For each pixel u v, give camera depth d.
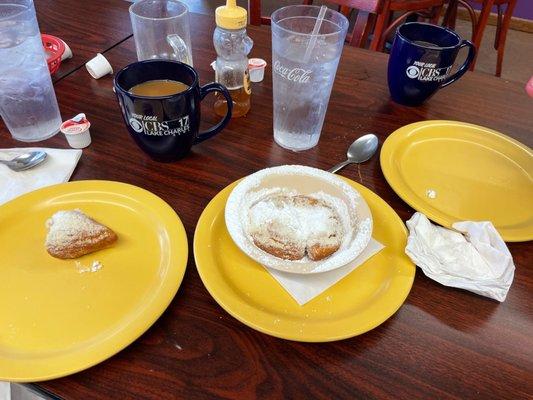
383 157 0.64
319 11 0.70
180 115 0.57
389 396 0.38
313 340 0.40
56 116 0.68
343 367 0.40
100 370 0.39
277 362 0.40
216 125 0.66
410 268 0.48
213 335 0.42
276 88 0.64
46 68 0.65
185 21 0.81
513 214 0.57
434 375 0.40
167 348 0.41
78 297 0.44
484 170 0.65
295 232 0.48
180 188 0.59
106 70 0.82
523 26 3.07
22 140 0.66
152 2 0.84
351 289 0.46
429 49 0.70
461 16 3.17
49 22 1.00
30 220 0.52
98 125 0.70
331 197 0.54
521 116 0.78
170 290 0.44
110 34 0.97
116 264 0.47
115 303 0.43
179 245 0.49
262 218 0.49
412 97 0.77
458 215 0.57
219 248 0.50
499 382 0.40
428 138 0.70
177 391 0.38
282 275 0.47
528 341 0.43
